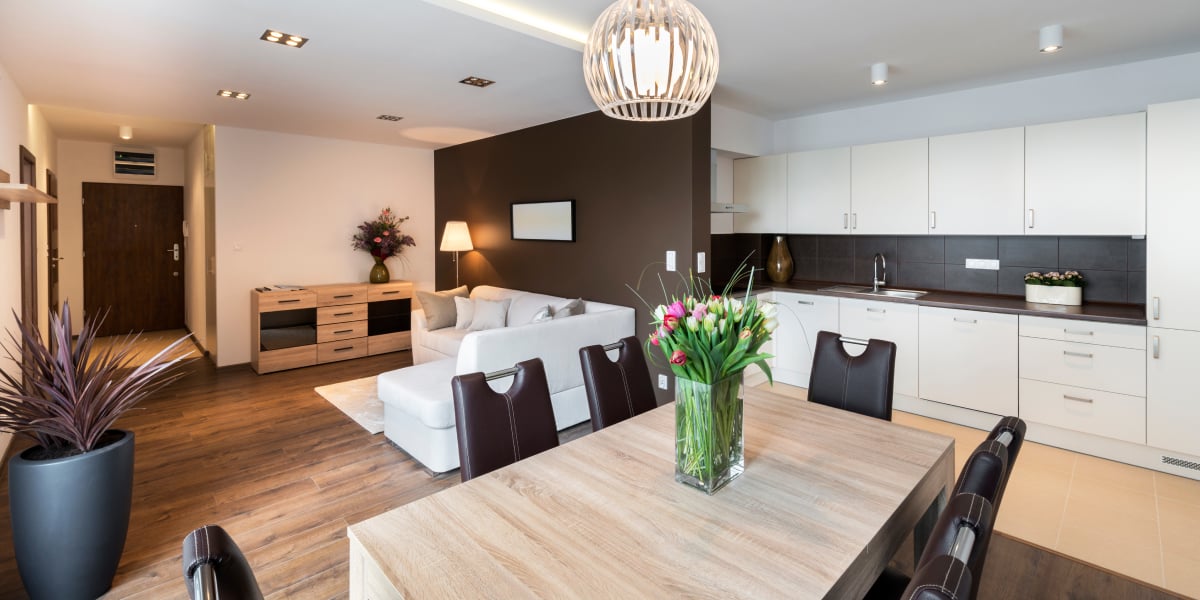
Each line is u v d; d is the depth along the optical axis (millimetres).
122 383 2096
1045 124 3619
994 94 4074
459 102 4312
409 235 6652
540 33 2941
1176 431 3062
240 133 5473
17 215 3902
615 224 4469
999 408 3695
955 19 2850
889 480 1579
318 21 2695
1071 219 3541
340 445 3572
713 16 2801
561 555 1222
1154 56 3416
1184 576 2232
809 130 5094
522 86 3855
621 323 4168
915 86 4086
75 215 7078
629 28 1563
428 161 6789
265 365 5340
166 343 6836
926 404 4055
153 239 7621
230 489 2961
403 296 6285
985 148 3877
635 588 1111
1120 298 3668
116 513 2070
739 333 1504
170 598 2082
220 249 5457
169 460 3326
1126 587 1616
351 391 4727
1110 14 2789
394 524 1347
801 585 1119
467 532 1313
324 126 5324
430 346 5105
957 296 4227
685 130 3924
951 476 1855
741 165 5285
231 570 901
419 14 2623
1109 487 2998
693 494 1499
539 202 5160
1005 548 1808
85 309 7203
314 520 2650
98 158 7199
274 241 5754
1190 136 2934
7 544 2420
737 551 1238
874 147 4418
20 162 3939
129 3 2461
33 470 1912
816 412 2156
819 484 1553
